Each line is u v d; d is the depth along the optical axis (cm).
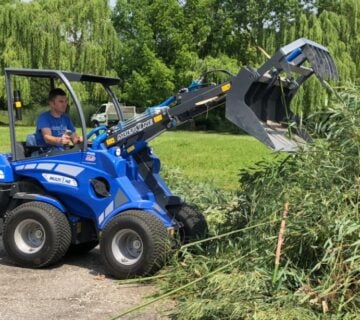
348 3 4172
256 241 514
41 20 4044
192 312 465
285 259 488
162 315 493
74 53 4112
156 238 577
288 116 602
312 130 581
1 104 4069
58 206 636
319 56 576
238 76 559
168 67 4484
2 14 4009
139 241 589
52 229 620
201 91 589
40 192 660
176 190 901
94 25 4234
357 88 554
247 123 556
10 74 652
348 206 475
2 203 666
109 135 632
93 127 703
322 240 472
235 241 558
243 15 4706
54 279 598
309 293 448
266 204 529
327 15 4097
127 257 595
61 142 651
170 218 626
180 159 1867
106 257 598
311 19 4106
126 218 587
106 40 4266
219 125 4069
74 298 539
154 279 581
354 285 441
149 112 620
